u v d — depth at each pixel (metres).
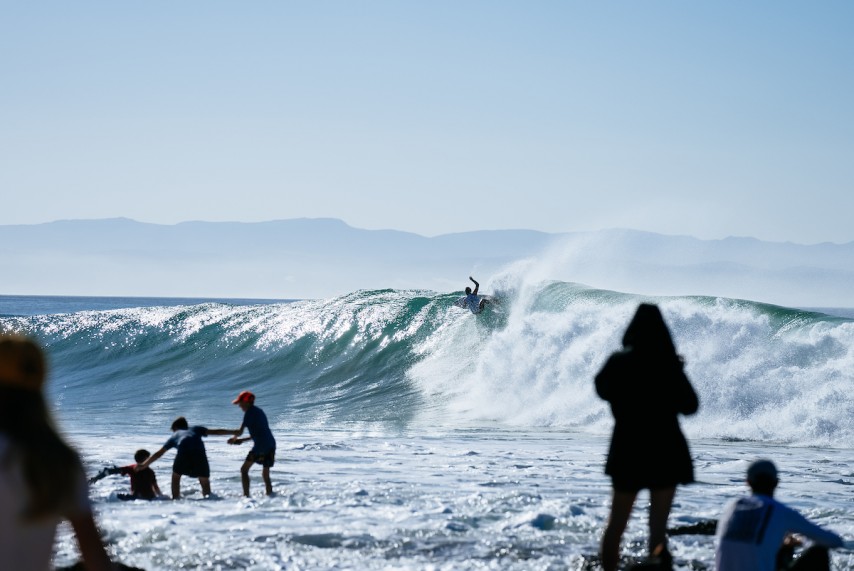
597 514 14.30
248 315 66.75
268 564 10.93
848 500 17.17
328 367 54.84
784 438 30.38
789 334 36.44
